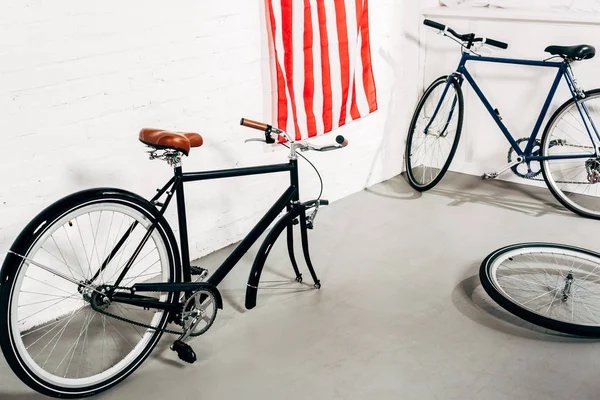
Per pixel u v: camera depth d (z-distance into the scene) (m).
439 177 3.46
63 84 2.23
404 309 2.45
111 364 2.19
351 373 2.10
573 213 3.22
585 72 3.19
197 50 2.57
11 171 2.19
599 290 2.54
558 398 1.96
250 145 2.90
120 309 2.49
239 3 2.65
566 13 3.18
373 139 3.57
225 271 2.28
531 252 2.69
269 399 1.99
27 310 2.37
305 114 3.04
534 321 2.28
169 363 2.19
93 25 2.25
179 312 2.18
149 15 2.39
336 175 3.42
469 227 3.11
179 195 2.11
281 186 3.12
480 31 3.44
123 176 2.50
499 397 1.97
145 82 2.45
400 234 3.06
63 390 1.97
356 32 3.12
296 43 2.87
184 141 2.00
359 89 3.28
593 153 3.21
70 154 2.32
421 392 2.00
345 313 2.43
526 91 3.39
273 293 2.58
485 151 3.66
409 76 3.66
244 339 2.29
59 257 2.41
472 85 3.37
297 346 2.24
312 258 2.85
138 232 2.64
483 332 2.30
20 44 2.10
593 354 2.17
